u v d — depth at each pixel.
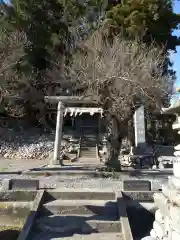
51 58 31.14
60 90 27.91
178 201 5.30
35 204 9.73
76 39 24.88
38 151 29.23
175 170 5.80
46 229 8.66
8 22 32.34
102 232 8.76
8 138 31.52
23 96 30.06
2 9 33.53
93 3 29.67
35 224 8.86
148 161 22.58
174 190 5.60
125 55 16.47
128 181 11.23
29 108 34.62
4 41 14.83
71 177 15.63
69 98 21.39
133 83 15.29
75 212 9.73
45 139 32.34
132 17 28.36
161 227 6.10
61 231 8.62
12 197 10.62
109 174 15.95
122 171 17.12
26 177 15.55
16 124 34.75
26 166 22.03
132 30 26.73
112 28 26.83
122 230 8.60
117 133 17.17
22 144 30.52
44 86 31.95
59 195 10.72
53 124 36.12
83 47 21.28
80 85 18.38
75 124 36.91
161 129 33.38
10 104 28.39
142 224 10.09
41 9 34.22
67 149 30.38
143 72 15.71
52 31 33.81
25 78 27.30
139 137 26.61
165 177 15.82
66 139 32.69
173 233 5.40
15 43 16.55
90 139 33.31
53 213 9.70
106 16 28.97
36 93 31.23
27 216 9.38
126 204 10.30
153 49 22.38
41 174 16.39
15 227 9.75
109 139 17.64
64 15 32.44
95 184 13.30
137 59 17.12
